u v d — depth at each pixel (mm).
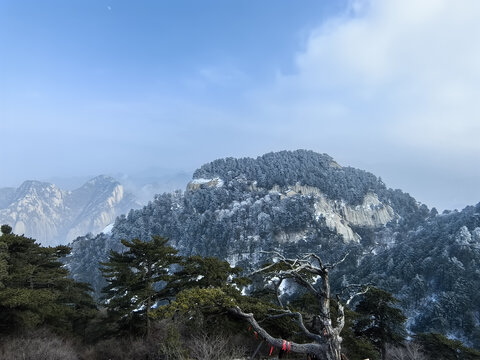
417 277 113812
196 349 14484
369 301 29125
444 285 109688
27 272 22219
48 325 23500
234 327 17234
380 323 28812
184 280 22453
